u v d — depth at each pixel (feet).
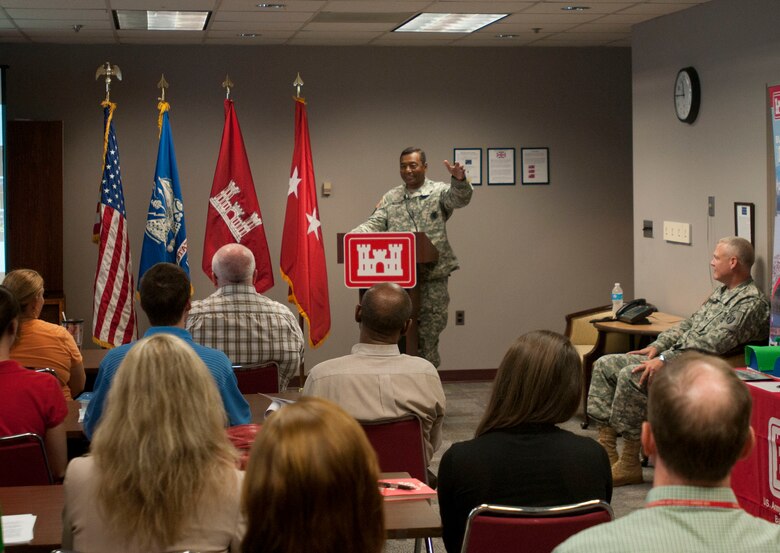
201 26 22.48
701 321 17.57
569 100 26.96
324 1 18.89
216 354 10.32
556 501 7.53
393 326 10.50
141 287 10.53
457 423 21.56
